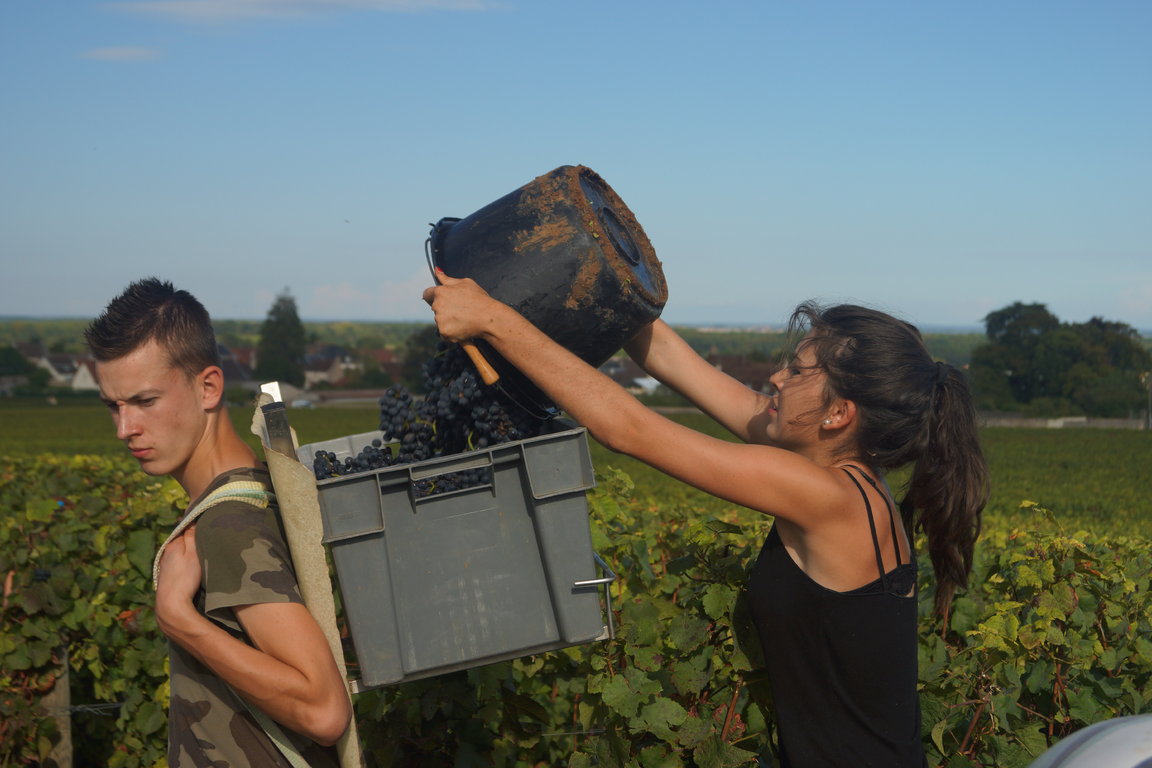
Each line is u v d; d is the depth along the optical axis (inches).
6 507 255.0
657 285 96.6
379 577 75.7
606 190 97.4
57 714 156.7
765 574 84.0
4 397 5132.9
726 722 106.5
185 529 74.1
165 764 162.7
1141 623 134.3
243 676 69.2
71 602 156.5
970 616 135.0
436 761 137.1
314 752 76.4
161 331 73.9
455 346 85.9
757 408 101.7
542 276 82.9
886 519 81.4
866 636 79.4
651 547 174.7
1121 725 77.4
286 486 71.0
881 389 82.0
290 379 5979.3
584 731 125.6
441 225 90.9
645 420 76.7
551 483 77.0
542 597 79.1
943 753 111.3
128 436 74.9
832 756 81.6
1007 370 4163.4
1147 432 2541.8
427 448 86.1
